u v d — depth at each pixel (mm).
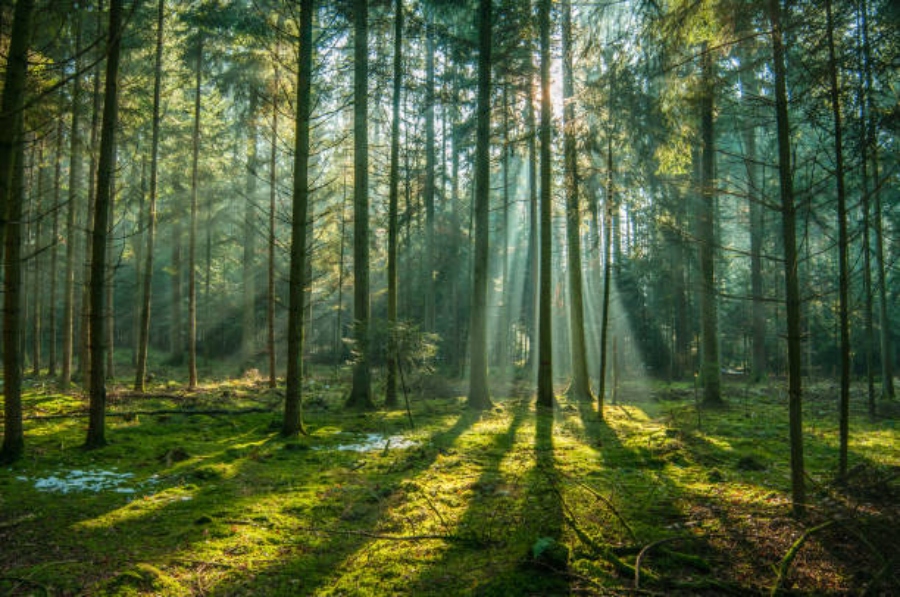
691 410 13023
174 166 19203
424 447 8211
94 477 6230
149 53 14625
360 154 13148
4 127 4949
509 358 26828
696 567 3760
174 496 5562
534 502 5332
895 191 15195
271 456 7605
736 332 26953
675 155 8555
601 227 16609
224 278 29781
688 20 5895
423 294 25391
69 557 3986
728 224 23719
